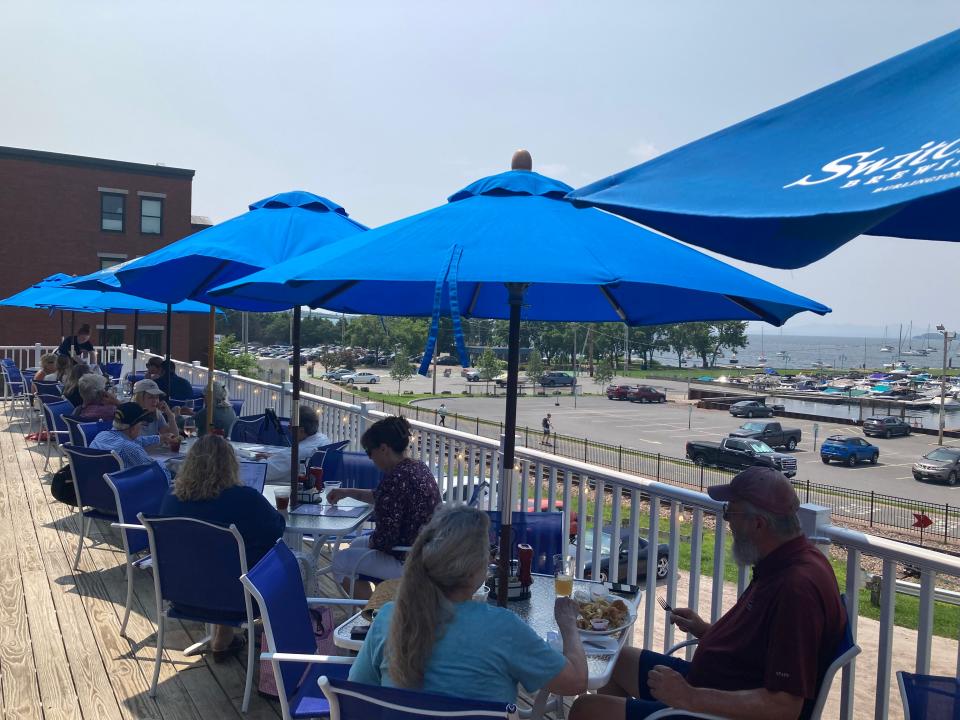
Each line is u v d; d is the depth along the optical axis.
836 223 1.43
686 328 194.00
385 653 2.42
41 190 44.41
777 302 2.76
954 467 49.28
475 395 103.75
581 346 158.38
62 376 12.24
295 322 4.96
